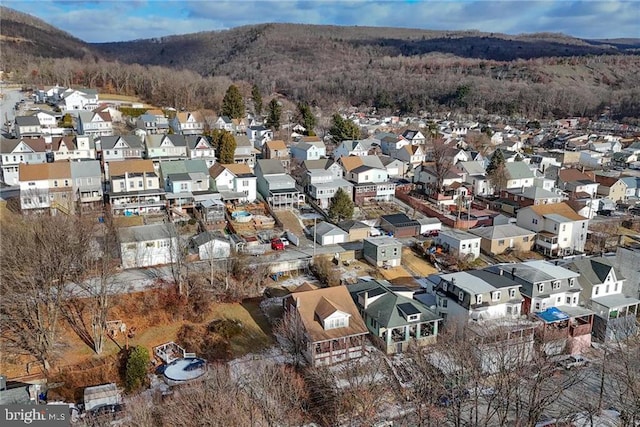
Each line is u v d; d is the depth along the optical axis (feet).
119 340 145.89
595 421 122.21
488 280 158.81
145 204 221.66
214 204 217.77
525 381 130.93
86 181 225.15
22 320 141.28
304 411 120.26
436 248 208.85
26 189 214.48
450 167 285.02
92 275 166.61
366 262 197.47
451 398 120.37
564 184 297.53
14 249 145.38
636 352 136.77
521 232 217.56
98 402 121.08
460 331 140.15
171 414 107.96
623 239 236.63
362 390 121.70
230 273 175.73
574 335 152.15
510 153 358.84
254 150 314.35
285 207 239.91
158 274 172.35
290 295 152.25
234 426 100.78
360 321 145.38
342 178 268.62
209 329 152.76
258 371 127.75
